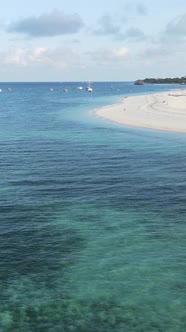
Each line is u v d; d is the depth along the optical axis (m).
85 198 26.67
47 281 16.05
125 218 23.06
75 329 13.20
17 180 31.11
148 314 13.89
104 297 14.90
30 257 18.11
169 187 29.08
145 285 15.66
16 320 13.62
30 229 21.38
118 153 41.62
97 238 20.25
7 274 16.56
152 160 38.19
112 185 29.69
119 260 17.78
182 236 20.45
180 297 14.84
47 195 27.31
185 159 38.56
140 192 27.95
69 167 35.47
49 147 45.47
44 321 13.59
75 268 17.08
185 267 17.06
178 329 13.13
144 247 19.12
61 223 22.27
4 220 22.62
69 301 14.67
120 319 13.64
